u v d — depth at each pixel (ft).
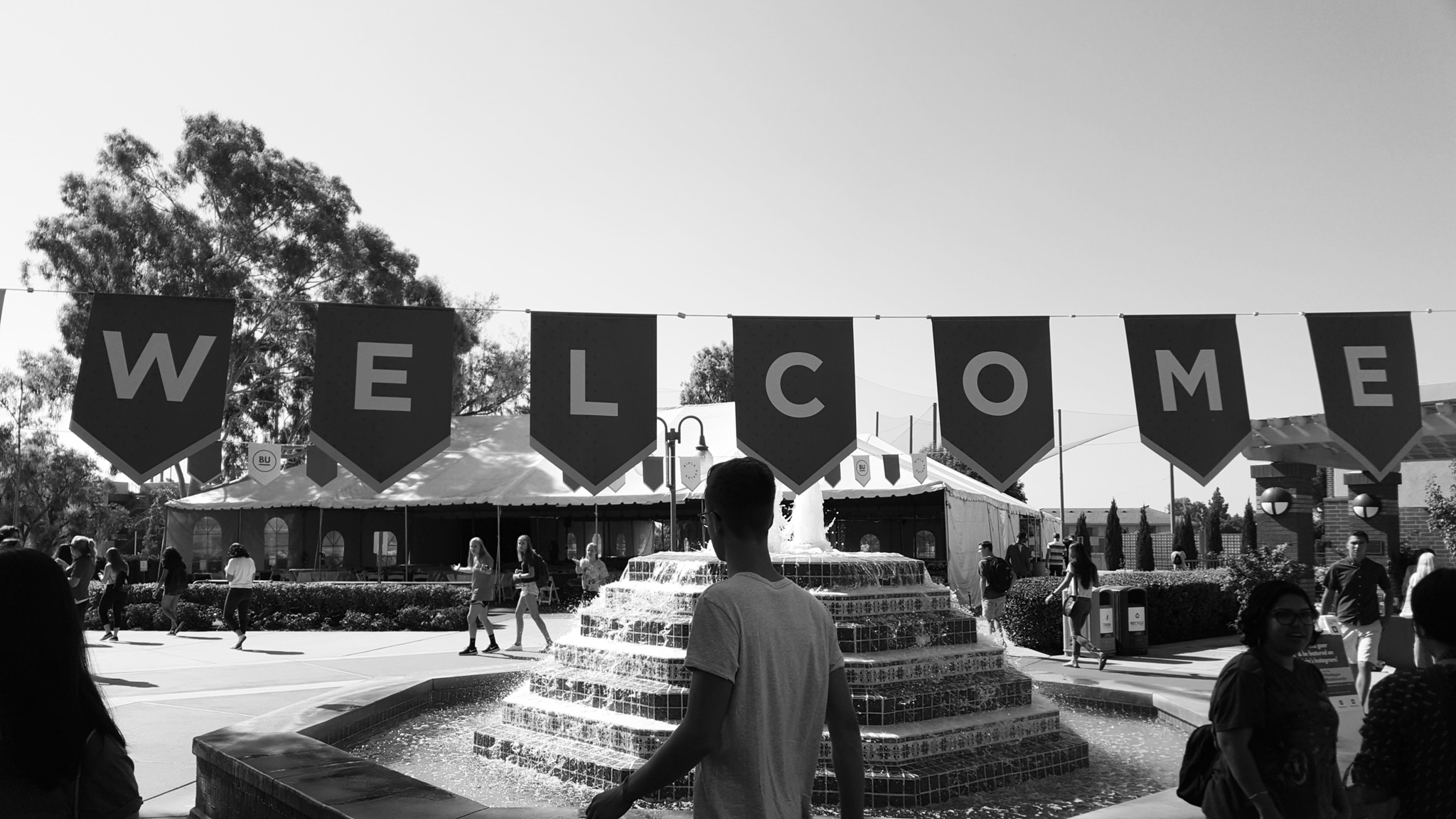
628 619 25.68
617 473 21.43
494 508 92.58
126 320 20.20
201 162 106.42
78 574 46.52
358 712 26.50
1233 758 11.09
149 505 144.97
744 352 22.00
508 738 24.41
